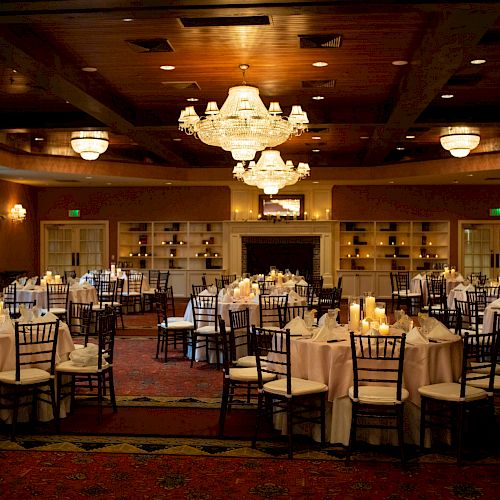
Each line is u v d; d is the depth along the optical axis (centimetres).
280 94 955
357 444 533
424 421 520
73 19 635
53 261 1861
